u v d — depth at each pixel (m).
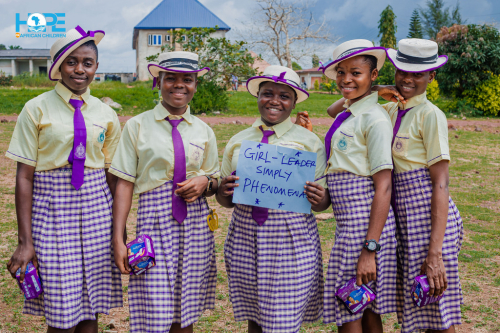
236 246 3.09
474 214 7.43
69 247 2.97
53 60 2.98
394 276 2.93
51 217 2.96
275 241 2.96
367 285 2.88
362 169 2.88
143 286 2.91
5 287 4.55
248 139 3.14
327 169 3.05
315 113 22.95
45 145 2.97
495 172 10.61
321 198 2.94
